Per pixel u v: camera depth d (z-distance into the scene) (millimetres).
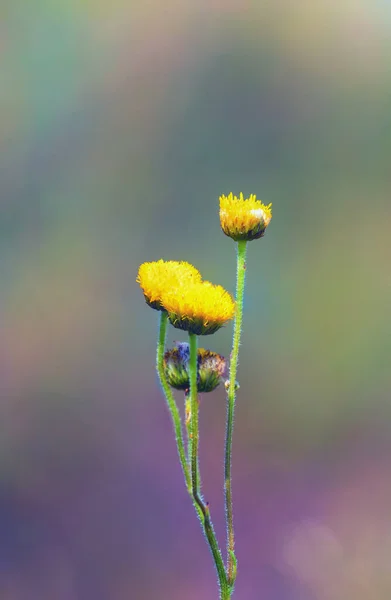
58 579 940
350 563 911
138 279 584
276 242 1288
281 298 1244
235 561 570
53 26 1327
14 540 979
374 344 1157
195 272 584
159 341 582
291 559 938
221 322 570
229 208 577
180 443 575
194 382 572
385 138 1301
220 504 1038
